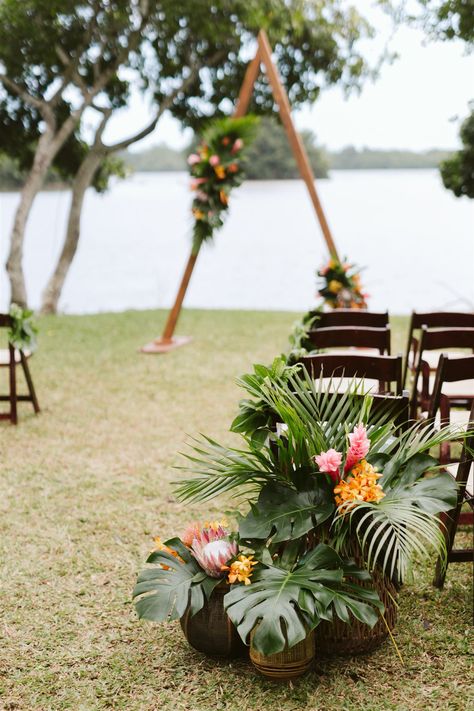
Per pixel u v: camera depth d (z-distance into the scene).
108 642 2.79
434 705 2.38
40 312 11.77
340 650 2.61
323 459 2.49
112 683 2.54
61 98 11.47
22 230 11.19
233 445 5.05
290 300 15.85
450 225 36.72
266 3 10.86
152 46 11.56
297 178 69.94
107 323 10.09
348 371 3.79
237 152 7.67
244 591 2.41
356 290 7.61
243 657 2.67
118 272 22.06
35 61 11.26
